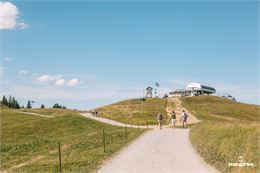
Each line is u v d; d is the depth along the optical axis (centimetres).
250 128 3806
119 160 2881
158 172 2405
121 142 3969
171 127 6931
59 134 6569
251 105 16850
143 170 2480
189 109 13212
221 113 12850
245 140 3203
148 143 3925
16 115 10656
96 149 3466
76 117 8231
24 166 2895
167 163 2738
